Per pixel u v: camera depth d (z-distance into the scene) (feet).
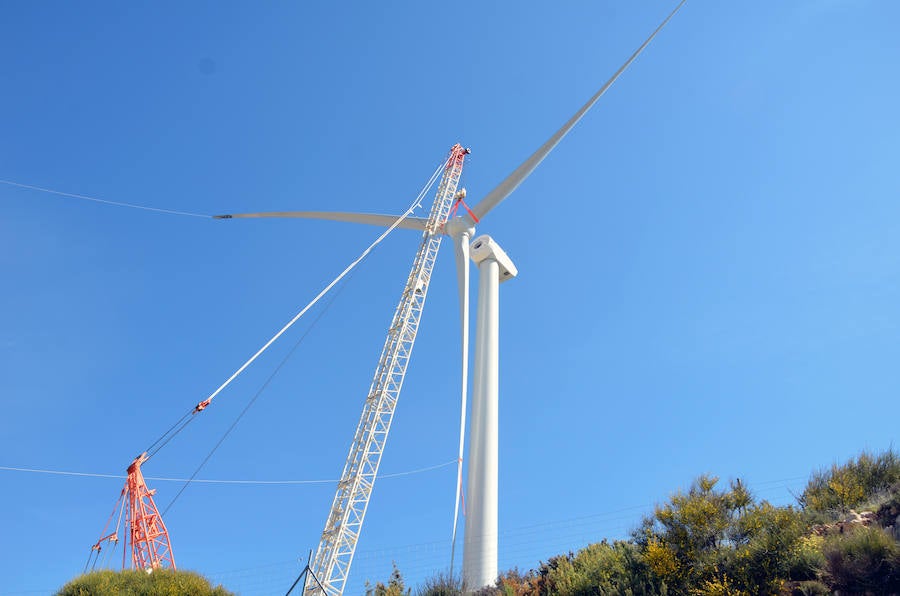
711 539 82.99
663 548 82.53
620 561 88.12
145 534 217.77
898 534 72.69
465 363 194.59
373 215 246.47
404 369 219.00
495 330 202.49
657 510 88.99
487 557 164.76
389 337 222.48
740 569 76.95
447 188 253.65
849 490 90.17
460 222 221.25
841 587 70.18
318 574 185.57
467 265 215.92
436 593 99.50
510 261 219.00
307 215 252.62
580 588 86.33
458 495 179.22
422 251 236.84
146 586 132.16
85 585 131.95
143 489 226.79
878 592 67.82
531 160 214.90
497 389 192.85
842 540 73.56
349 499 195.62
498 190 218.59
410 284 230.07
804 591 71.67
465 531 171.01
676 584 80.53
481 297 209.56
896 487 84.53
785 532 78.07
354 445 204.95
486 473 176.76
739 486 88.84
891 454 94.94
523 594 94.73
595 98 207.62
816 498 92.07
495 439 183.01
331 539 190.49
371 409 209.36
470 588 111.14
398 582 110.11
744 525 82.23
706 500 86.07
